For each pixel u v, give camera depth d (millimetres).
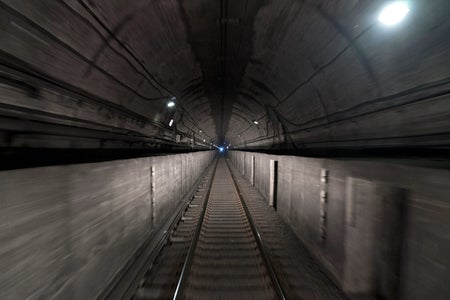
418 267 2297
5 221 1745
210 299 3873
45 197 2154
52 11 2652
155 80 6230
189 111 12422
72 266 2545
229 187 14078
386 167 2811
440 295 2037
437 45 3020
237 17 4562
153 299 3809
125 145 6215
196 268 4793
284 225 7359
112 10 3328
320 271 4637
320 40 4582
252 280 4398
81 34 3213
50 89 3174
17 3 2273
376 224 2939
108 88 4570
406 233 2469
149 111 7309
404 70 3680
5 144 2682
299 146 9555
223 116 20203
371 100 4711
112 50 3975
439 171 2057
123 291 3492
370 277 3055
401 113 4125
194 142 20141
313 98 6676
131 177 4266
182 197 9953
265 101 10078
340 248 3930
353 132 5664
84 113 4129
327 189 4438
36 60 2799
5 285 1739
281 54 5816
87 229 2838
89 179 2891
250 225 7113
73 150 3969
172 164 7953
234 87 10055
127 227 4078
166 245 5859
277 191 8703
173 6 4016
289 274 4543
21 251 1884
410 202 2408
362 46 4027
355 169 3490
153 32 4414
